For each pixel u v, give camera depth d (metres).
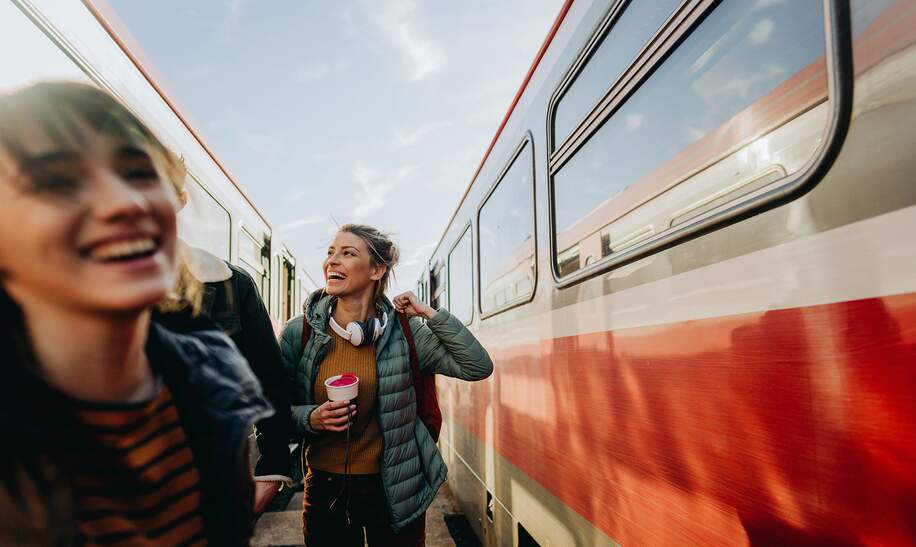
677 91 1.34
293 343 2.06
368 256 2.03
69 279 0.51
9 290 0.53
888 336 0.79
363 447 1.93
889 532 0.78
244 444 0.72
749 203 1.06
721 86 1.18
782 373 0.98
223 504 0.70
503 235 3.05
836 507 0.86
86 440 0.58
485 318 3.46
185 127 3.20
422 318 2.29
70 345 0.56
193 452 0.71
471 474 3.88
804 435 0.93
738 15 1.13
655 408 1.41
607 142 1.72
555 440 2.15
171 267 0.60
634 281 1.52
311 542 1.96
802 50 0.97
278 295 6.48
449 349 2.11
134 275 0.53
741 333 1.09
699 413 1.22
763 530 1.02
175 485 0.67
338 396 1.77
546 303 2.28
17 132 0.49
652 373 1.43
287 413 1.47
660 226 1.41
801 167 0.95
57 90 0.53
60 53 1.78
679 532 1.29
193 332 0.81
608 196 1.71
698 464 1.22
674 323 1.32
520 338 2.69
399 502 1.88
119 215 0.51
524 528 2.57
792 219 0.97
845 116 0.87
